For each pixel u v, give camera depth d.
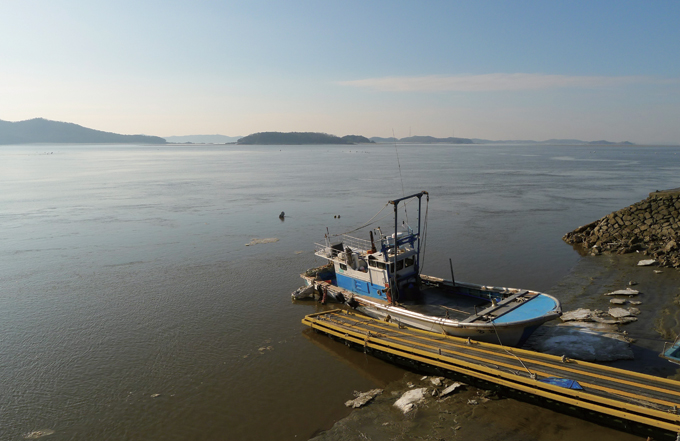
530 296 22.14
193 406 17.97
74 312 27.58
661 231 38.19
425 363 19.28
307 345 23.11
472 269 34.38
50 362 21.62
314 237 47.03
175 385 19.52
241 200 74.81
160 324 25.78
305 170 146.62
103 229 51.88
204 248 42.75
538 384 16.02
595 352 19.91
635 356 19.38
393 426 15.98
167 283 32.81
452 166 160.50
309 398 18.30
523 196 74.50
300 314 27.22
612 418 14.82
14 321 26.36
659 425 13.52
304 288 29.70
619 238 39.47
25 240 46.59
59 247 43.62
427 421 16.11
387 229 49.59
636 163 169.62
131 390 19.19
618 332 21.91
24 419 17.36
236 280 33.34
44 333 24.75
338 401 18.02
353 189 89.06
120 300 29.53
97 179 116.38
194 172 141.12
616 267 32.81
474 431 15.32
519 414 16.09
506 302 21.75
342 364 21.09
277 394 18.66
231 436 16.08
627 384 15.63
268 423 16.75
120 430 16.62
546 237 44.25
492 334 19.88
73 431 16.64
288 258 39.03
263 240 45.72
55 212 63.56
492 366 17.61
